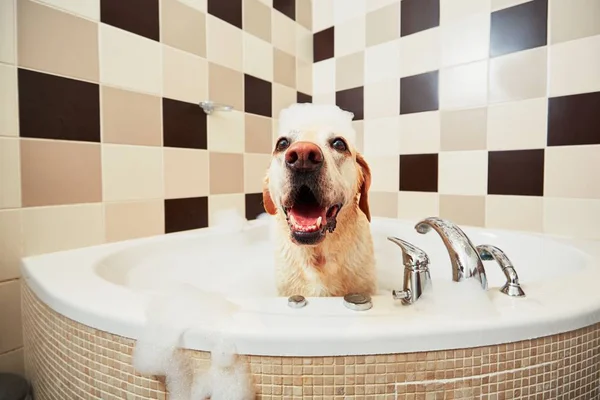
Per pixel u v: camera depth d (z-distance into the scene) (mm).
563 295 500
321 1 1653
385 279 1060
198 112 1143
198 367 416
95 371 473
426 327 411
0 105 708
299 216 632
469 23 1194
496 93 1145
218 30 1206
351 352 400
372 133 1487
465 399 417
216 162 1215
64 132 810
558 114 1029
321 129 710
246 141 1338
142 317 443
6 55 713
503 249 1016
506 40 1116
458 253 498
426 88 1312
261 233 1225
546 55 1042
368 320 430
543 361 439
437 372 411
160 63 1017
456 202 1251
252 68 1356
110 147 902
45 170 781
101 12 869
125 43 925
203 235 1051
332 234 713
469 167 1216
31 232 763
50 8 775
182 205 1099
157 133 1016
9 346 730
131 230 959
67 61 809
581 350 464
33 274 645
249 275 1053
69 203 825
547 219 1062
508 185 1133
